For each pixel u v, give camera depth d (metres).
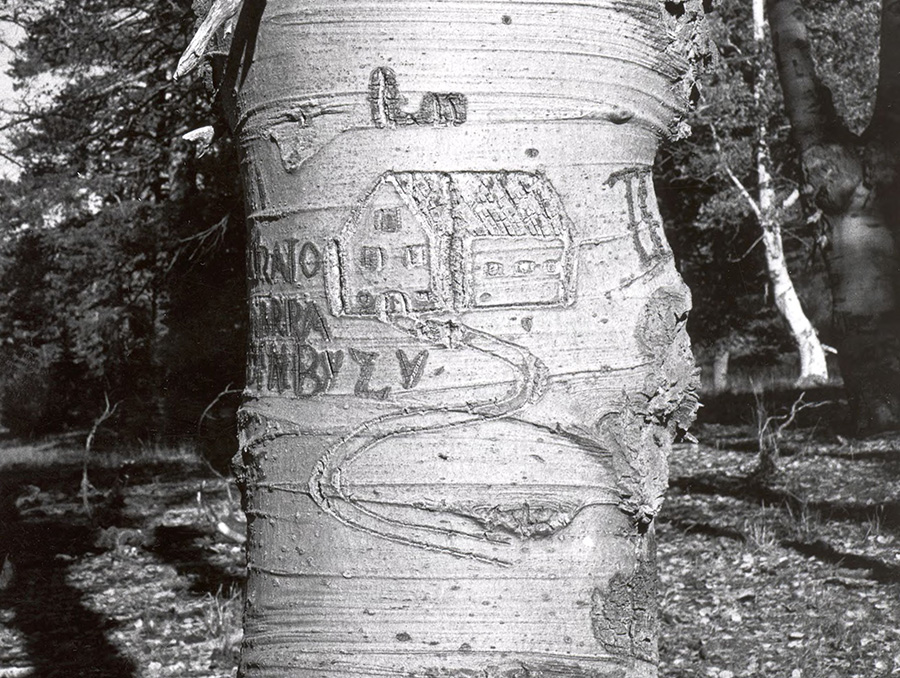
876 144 14.17
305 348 1.88
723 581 7.67
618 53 1.92
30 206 27.30
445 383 1.82
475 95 1.84
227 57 2.01
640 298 1.93
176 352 18.00
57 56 20.59
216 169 16.78
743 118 22.14
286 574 1.88
